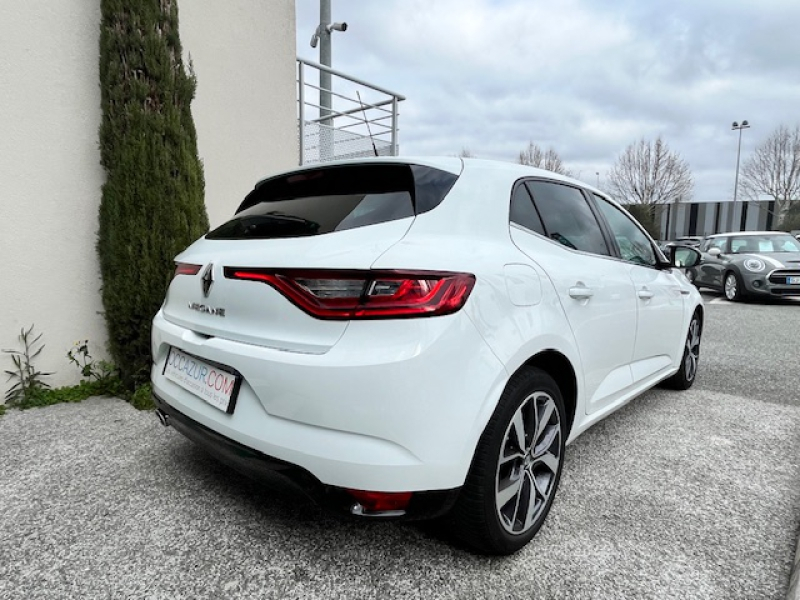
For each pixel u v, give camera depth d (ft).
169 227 11.82
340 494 5.36
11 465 8.60
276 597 5.70
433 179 6.68
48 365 11.82
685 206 156.56
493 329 5.91
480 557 6.47
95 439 9.69
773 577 6.22
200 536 6.75
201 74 14.80
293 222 6.58
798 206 115.96
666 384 14.02
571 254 8.18
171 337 7.26
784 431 11.03
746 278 34.22
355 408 5.22
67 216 11.84
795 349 19.84
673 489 8.36
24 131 11.11
